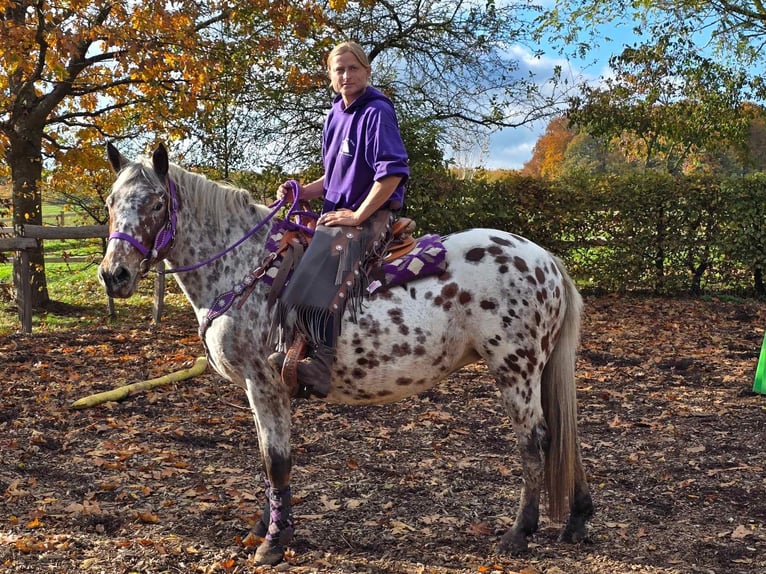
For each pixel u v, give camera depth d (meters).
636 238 12.01
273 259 3.20
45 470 4.25
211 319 3.22
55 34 8.66
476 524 3.61
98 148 11.09
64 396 5.89
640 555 3.29
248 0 10.27
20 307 8.63
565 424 3.30
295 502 3.89
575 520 3.46
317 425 5.33
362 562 3.18
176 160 11.66
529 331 3.22
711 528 3.61
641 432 5.27
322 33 11.70
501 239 3.35
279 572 3.07
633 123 15.73
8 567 3.03
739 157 17.16
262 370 3.18
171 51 9.98
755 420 5.48
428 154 12.22
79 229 8.95
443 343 3.21
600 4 13.47
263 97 11.67
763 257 11.77
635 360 7.59
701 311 10.80
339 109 3.22
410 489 4.11
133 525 3.48
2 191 11.25
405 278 3.16
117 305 11.16
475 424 5.46
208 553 3.23
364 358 3.13
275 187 12.38
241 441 4.93
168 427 5.16
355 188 3.15
